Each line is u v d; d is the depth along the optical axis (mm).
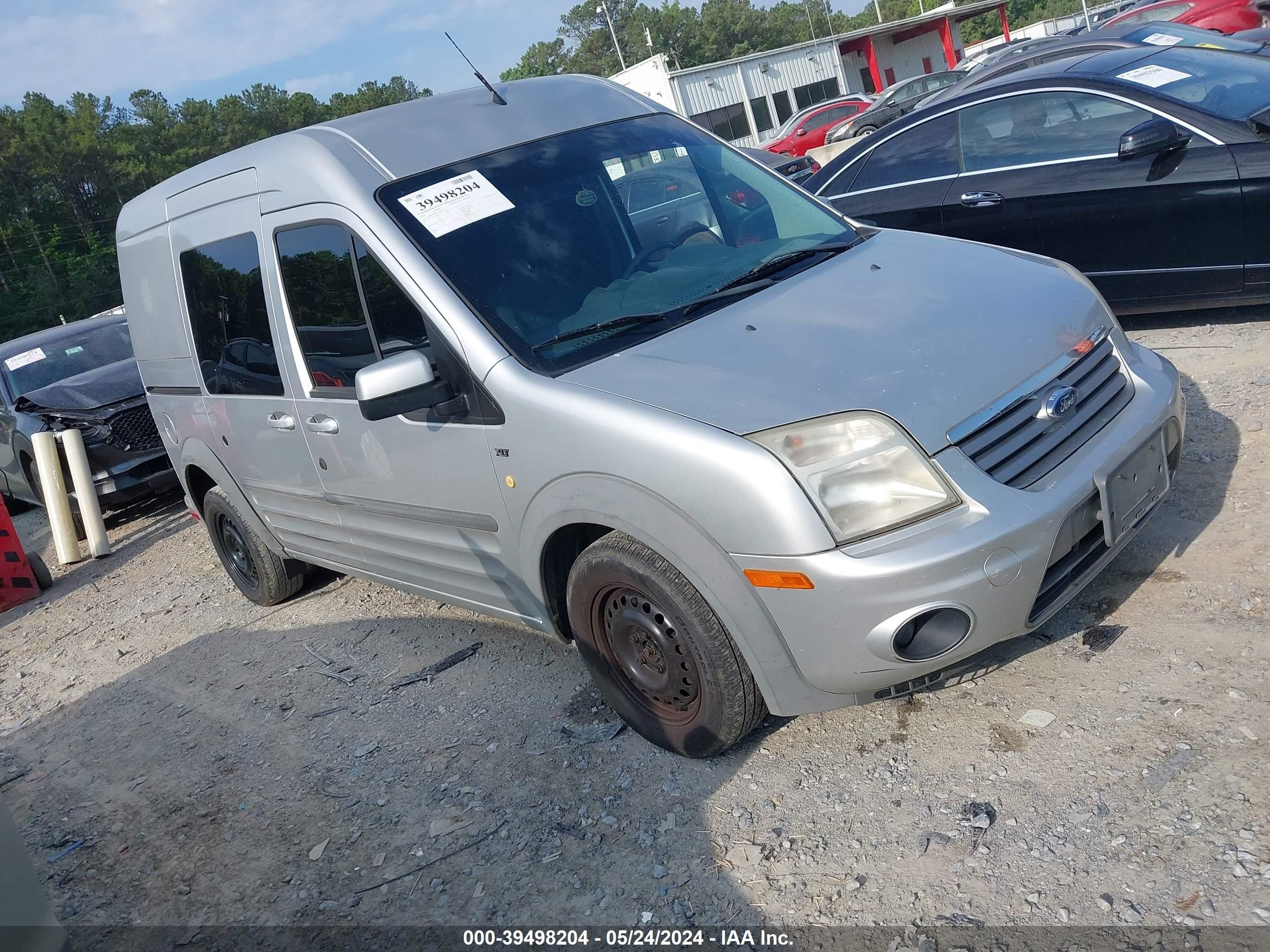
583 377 3045
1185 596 3260
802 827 2791
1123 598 3355
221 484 5129
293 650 5039
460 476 3459
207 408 4875
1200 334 5449
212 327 4594
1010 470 2688
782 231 3814
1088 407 2932
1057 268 3445
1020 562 2592
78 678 5625
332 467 4113
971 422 2680
